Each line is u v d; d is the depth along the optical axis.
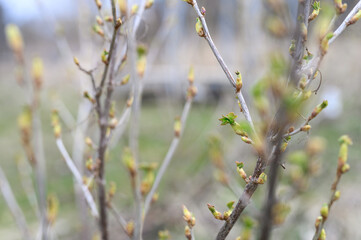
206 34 1.04
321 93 2.46
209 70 6.11
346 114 3.97
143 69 1.55
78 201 2.78
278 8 1.58
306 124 0.94
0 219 4.09
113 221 3.25
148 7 1.49
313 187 2.74
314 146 1.79
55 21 2.75
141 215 1.46
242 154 3.35
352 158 3.33
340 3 0.95
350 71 3.71
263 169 0.96
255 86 1.00
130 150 1.50
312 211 2.85
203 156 4.56
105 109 1.51
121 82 1.47
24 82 2.20
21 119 2.08
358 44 3.34
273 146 0.93
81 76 2.51
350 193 2.99
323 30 0.95
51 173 4.95
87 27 2.63
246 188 1.00
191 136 5.27
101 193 1.58
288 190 1.73
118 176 4.41
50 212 1.91
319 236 1.15
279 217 1.25
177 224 3.45
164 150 5.44
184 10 3.73
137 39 1.55
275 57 0.90
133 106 1.44
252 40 2.85
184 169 4.58
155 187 1.60
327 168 2.93
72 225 3.63
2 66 9.05
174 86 4.52
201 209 3.52
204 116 5.90
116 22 1.25
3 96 8.47
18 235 3.71
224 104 4.72
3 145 6.14
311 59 1.01
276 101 0.90
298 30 0.88
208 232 3.11
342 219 2.80
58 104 2.78
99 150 1.55
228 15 3.77
